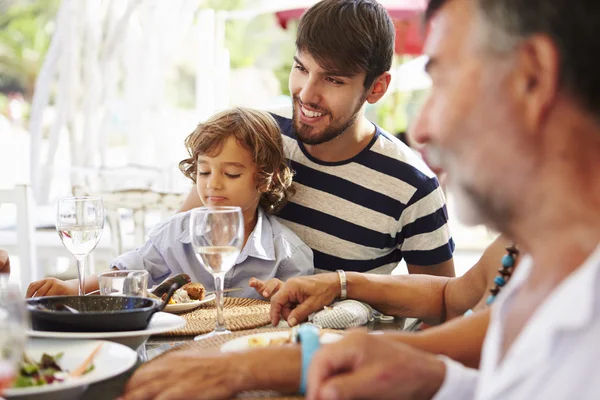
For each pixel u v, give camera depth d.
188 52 9.70
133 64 3.80
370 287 1.57
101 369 1.05
